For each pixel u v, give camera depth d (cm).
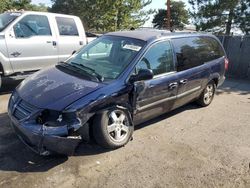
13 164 405
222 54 732
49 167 404
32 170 395
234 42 1198
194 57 618
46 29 797
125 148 471
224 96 837
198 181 401
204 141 522
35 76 486
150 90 502
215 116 652
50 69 509
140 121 515
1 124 529
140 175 404
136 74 477
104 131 438
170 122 596
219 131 571
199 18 1886
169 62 548
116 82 455
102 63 505
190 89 611
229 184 400
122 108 459
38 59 778
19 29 738
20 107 415
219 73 705
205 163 447
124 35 551
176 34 588
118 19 3091
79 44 880
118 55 510
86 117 411
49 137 380
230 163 453
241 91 919
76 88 430
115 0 2947
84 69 492
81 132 416
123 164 426
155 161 441
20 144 458
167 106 558
